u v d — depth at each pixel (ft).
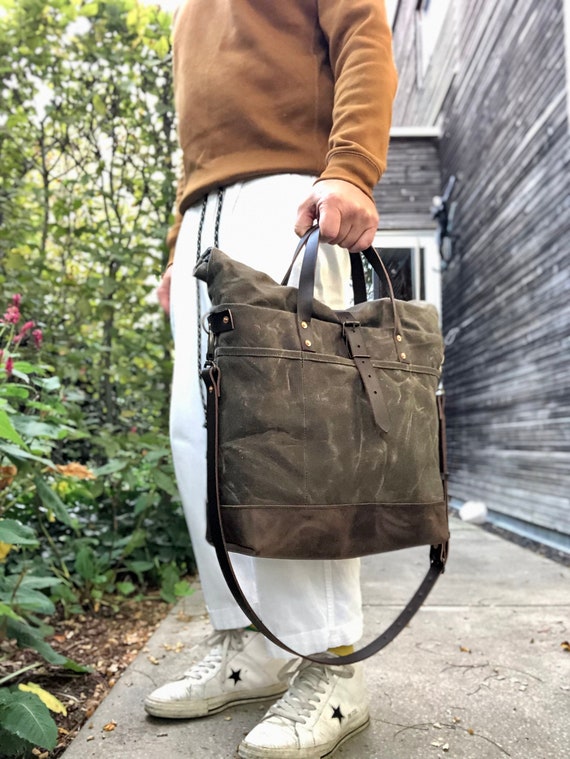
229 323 2.73
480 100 13.89
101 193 7.54
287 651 2.95
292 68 3.50
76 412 6.49
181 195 4.21
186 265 3.72
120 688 3.98
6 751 3.10
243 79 3.50
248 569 3.55
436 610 5.73
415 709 3.64
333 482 2.77
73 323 7.48
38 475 4.87
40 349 6.70
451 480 17.15
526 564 7.91
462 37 15.29
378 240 4.40
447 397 17.49
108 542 6.68
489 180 13.28
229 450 2.67
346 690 3.27
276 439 2.68
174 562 6.60
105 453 6.59
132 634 5.27
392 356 3.08
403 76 22.35
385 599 6.18
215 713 3.57
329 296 3.34
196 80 3.67
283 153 3.45
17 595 4.02
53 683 4.22
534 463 10.89
